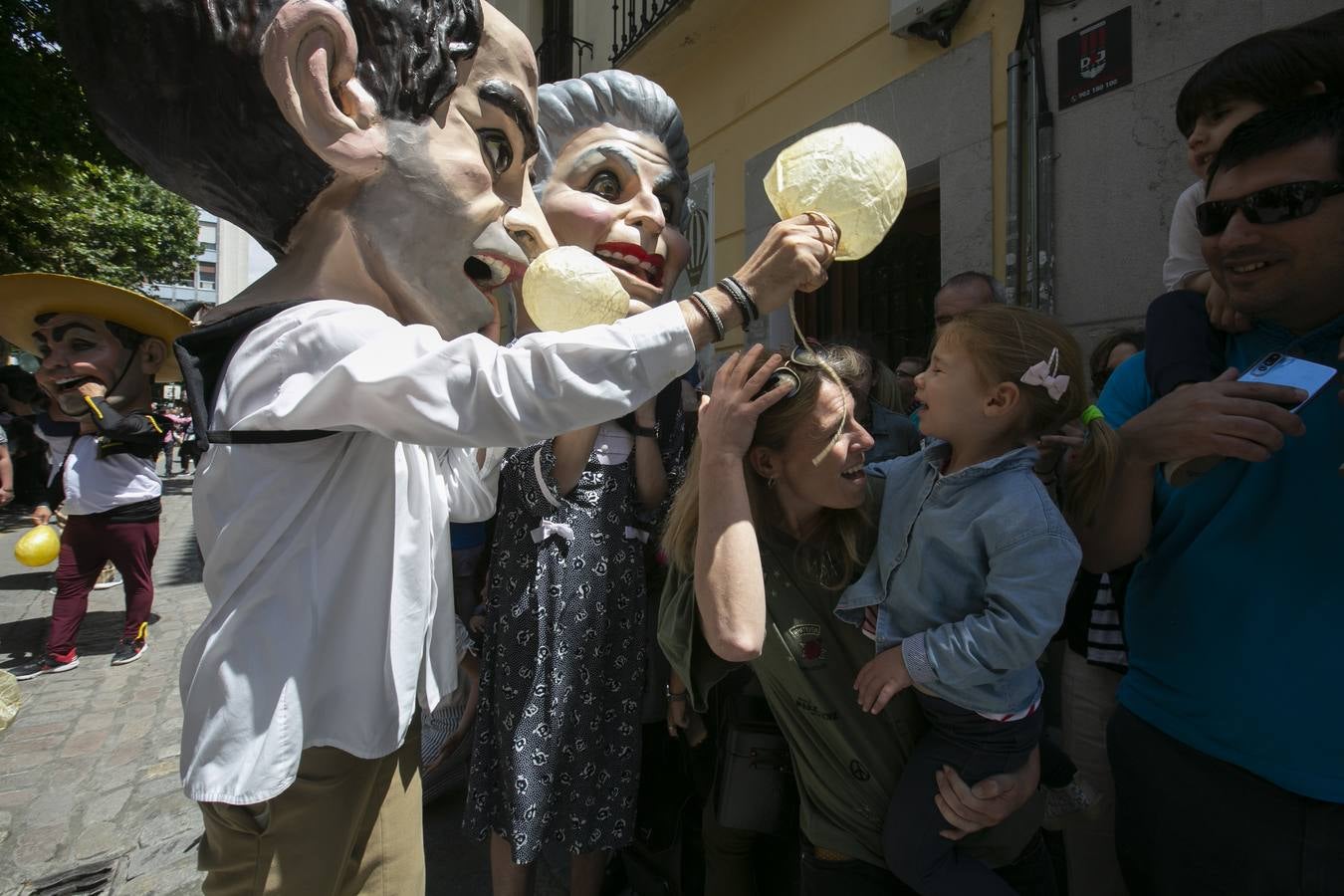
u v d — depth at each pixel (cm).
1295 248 107
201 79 113
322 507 121
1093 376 234
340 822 126
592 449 187
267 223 126
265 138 116
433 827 257
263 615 116
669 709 195
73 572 408
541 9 770
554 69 724
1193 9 254
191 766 113
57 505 518
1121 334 227
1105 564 140
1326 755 108
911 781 129
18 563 705
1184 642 125
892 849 129
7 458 550
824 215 117
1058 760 152
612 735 183
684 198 253
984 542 120
